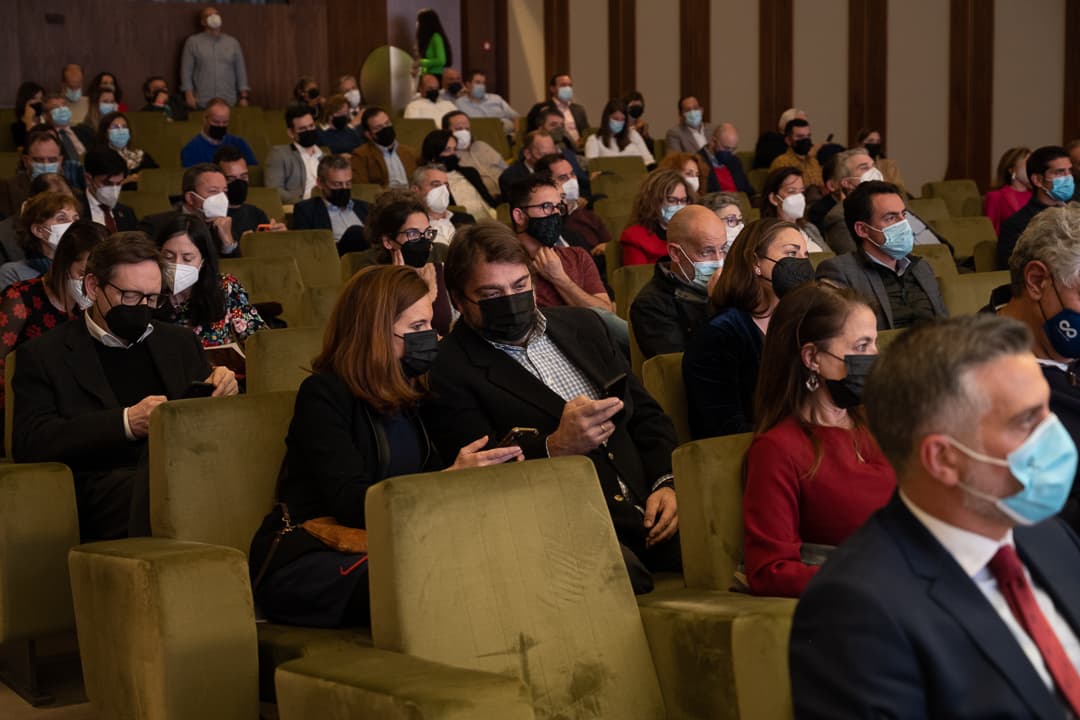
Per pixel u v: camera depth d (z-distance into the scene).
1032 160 6.66
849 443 2.50
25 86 10.98
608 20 14.92
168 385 3.39
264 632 2.56
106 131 9.34
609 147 10.72
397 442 2.74
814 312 2.49
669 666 2.32
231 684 2.45
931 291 4.46
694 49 13.95
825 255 5.20
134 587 2.42
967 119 11.55
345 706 1.95
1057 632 1.61
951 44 11.60
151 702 2.40
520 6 15.91
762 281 3.36
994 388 1.46
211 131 9.56
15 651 3.33
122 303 3.29
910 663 1.46
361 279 2.73
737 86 13.55
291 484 2.71
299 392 2.70
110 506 3.18
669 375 3.34
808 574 2.35
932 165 11.84
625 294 4.59
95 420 3.17
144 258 3.30
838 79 12.57
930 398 1.48
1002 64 11.27
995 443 1.46
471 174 8.42
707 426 3.27
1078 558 1.68
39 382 3.29
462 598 2.17
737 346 3.29
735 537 2.55
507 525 2.25
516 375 2.98
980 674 1.47
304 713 2.04
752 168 11.17
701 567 2.55
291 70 14.41
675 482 2.60
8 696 3.26
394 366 2.71
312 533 2.62
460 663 2.15
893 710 1.44
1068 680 1.50
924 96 11.86
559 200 4.64
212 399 2.77
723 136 9.88
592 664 2.27
